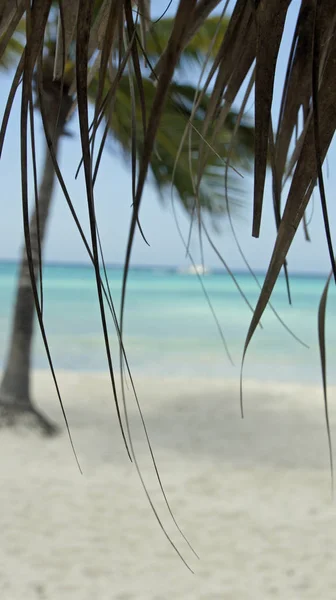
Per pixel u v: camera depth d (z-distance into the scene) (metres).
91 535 4.59
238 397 11.60
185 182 7.18
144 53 0.58
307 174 0.56
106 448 7.50
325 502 5.57
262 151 0.54
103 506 5.25
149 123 0.42
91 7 0.50
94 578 3.88
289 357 20.53
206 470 6.67
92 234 0.46
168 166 7.09
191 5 0.43
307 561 4.22
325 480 6.38
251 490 5.95
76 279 75.50
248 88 0.69
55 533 4.60
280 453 7.68
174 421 9.52
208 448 7.88
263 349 22.31
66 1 0.63
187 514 5.17
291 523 5.00
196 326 29.06
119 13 0.56
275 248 0.56
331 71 0.56
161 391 12.09
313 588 3.80
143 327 28.22
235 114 5.77
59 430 8.35
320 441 8.41
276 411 10.48
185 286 65.69
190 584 3.85
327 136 0.56
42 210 7.71
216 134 0.70
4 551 4.24
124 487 5.86
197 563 4.18
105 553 4.29
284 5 0.54
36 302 0.48
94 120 0.54
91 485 5.86
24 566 4.01
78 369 16.52
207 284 69.44
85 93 0.49
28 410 8.17
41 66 0.52
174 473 6.49
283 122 0.73
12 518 4.87
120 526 4.81
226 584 3.86
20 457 6.86
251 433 8.88
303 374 17.16
